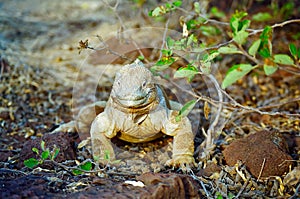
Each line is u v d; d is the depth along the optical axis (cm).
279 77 300
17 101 288
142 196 223
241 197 234
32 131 269
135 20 320
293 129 265
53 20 404
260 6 314
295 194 233
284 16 307
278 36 319
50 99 290
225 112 269
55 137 248
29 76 305
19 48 333
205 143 250
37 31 375
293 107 281
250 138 245
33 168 242
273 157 239
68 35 365
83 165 236
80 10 427
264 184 237
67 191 229
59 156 243
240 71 239
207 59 238
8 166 247
